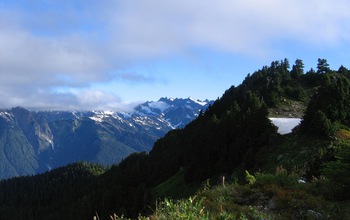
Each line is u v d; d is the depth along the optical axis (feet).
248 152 151.02
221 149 182.09
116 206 254.68
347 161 41.50
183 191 193.47
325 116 142.82
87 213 286.66
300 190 39.34
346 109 157.69
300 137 148.05
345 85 164.45
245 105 219.20
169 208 28.09
